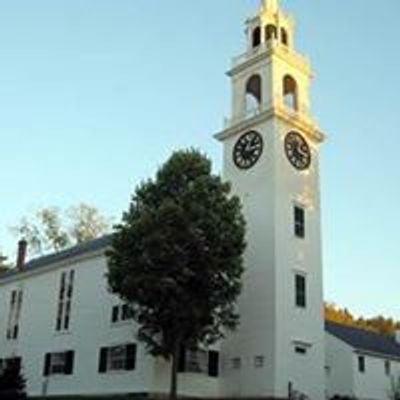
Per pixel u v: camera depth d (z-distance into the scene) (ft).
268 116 160.56
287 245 151.94
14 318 190.39
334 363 207.92
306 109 169.99
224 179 167.73
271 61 166.50
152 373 137.80
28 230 271.69
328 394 205.57
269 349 142.10
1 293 200.34
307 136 167.53
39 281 185.57
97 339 156.04
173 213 128.98
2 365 187.42
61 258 181.06
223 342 152.25
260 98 169.78
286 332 144.36
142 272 125.90
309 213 160.66
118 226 133.39
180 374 141.79
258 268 151.23
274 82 164.45
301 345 146.82
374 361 209.97
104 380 149.69
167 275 125.49
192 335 130.31
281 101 163.53
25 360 179.01
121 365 146.72
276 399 135.33
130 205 136.46
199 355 147.02
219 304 132.05
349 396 197.06
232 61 176.96
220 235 132.16
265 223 153.38
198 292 130.00
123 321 149.89
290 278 149.79
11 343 187.32
